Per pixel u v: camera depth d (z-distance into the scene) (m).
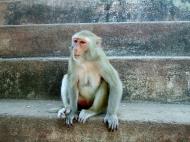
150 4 3.70
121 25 3.33
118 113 2.69
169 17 3.68
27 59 3.10
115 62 3.01
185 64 2.96
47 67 3.06
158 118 2.59
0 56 3.39
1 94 3.11
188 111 2.75
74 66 2.65
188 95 2.96
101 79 2.68
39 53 3.37
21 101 3.01
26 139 2.66
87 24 3.36
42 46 3.37
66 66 3.05
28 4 3.83
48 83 3.07
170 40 3.29
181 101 2.97
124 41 3.32
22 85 3.09
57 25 3.38
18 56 3.39
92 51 2.61
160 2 3.71
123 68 3.01
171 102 2.98
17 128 2.66
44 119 2.63
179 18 3.68
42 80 3.07
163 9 3.69
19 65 3.09
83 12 3.76
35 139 2.65
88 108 2.78
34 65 3.07
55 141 2.63
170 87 2.98
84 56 2.61
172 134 2.54
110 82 2.60
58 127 2.62
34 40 3.38
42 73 3.07
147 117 2.61
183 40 3.29
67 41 3.35
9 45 3.40
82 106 2.78
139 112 2.71
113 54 3.32
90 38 2.60
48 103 2.95
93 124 2.59
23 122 2.65
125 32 3.32
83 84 2.70
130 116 2.63
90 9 3.75
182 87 2.97
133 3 3.71
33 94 3.08
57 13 3.78
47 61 3.07
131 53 3.32
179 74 2.97
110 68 2.62
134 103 2.96
